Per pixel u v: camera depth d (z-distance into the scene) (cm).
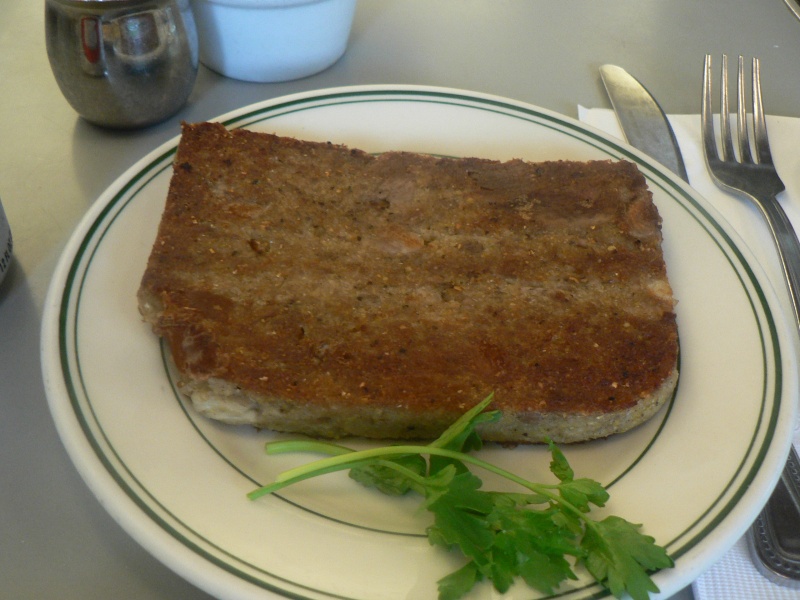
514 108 38
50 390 26
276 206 32
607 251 32
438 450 26
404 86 38
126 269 30
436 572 25
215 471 26
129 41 36
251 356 28
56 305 28
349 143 36
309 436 28
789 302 33
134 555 26
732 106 43
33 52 45
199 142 33
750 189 37
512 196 33
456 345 29
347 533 25
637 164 36
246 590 24
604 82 43
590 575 24
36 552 26
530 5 52
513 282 30
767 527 27
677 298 32
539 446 29
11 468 28
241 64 42
